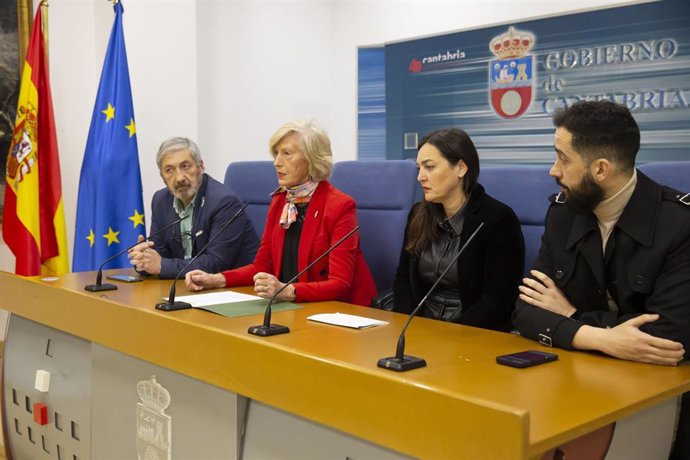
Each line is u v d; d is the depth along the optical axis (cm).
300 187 231
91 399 198
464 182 218
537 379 123
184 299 194
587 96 349
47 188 372
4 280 236
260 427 146
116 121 357
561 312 158
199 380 159
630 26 332
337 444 128
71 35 419
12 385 239
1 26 389
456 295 223
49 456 222
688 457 142
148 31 406
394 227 258
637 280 148
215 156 433
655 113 326
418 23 418
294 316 175
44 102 370
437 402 107
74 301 201
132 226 354
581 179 152
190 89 416
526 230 230
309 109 461
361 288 236
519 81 373
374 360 129
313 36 457
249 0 436
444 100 406
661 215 149
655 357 134
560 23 355
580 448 117
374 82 438
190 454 163
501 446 97
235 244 267
